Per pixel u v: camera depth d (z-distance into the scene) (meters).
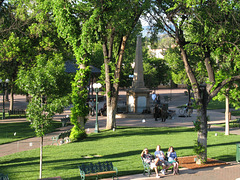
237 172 15.65
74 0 23.86
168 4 17.97
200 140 17.30
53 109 14.06
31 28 31.23
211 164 17.03
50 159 17.69
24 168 15.66
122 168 15.72
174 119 38.06
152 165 14.71
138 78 40.75
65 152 19.64
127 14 22.94
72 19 22.52
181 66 47.53
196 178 14.55
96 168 14.20
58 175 14.45
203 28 16.06
